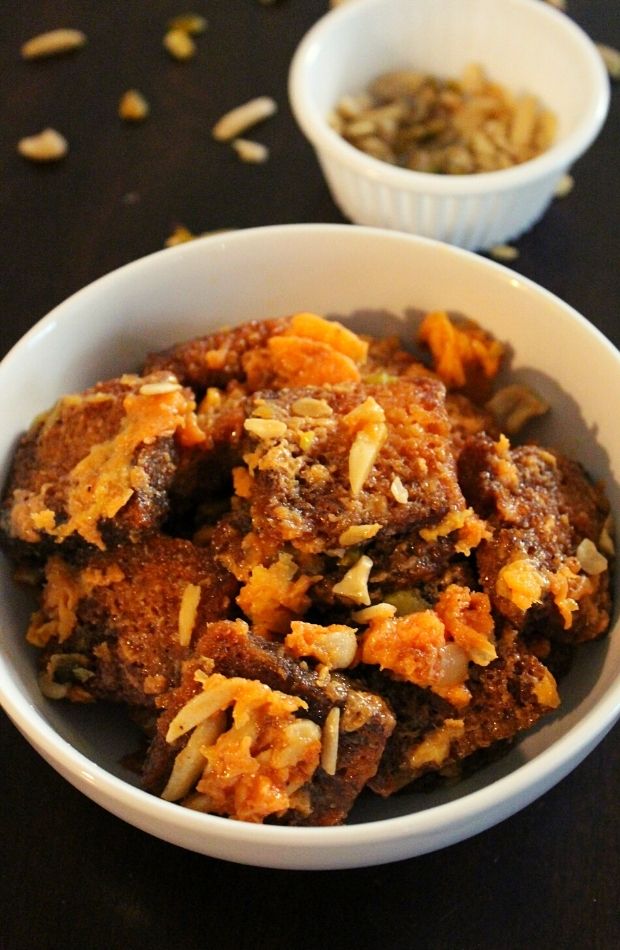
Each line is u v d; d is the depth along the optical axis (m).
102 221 0.35
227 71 0.39
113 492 0.26
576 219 0.35
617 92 0.38
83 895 0.25
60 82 0.39
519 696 0.25
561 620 0.26
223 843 0.22
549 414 0.28
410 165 0.35
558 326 0.28
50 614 0.26
